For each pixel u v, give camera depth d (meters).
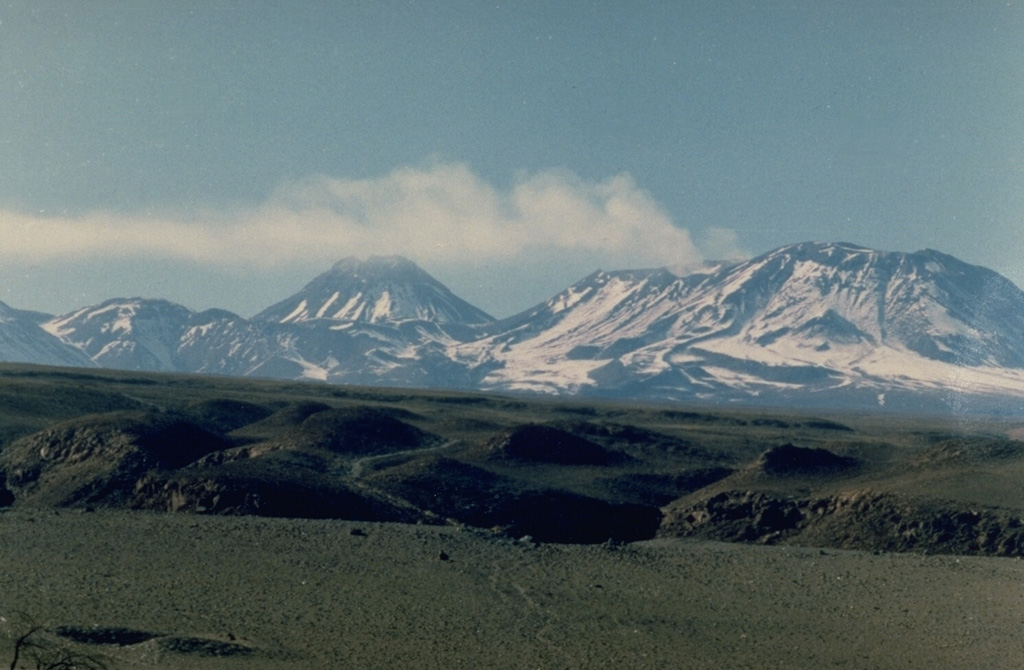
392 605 80.62
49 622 70.44
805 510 131.88
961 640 77.06
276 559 90.69
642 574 92.69
